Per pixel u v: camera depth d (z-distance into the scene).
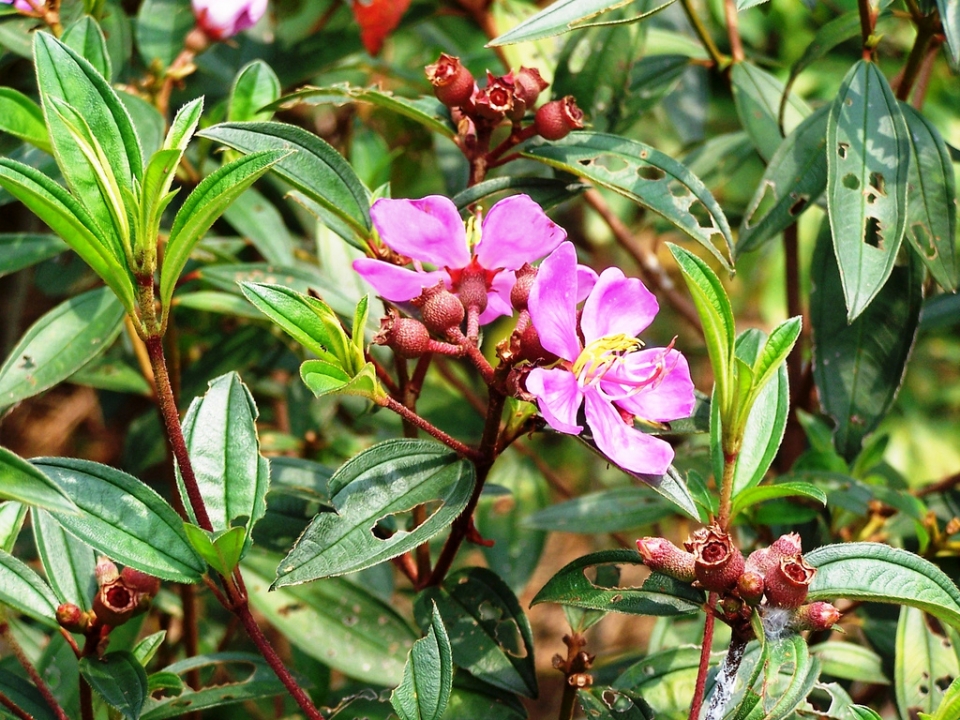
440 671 0.75
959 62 0.84
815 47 0.93
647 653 0.93
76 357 0.91
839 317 0.93
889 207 0.86
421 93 1.09
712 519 0.80
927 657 0.89
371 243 0.85
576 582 0.79
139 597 0.79
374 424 1.17
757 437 0.81
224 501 0.78
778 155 0.91
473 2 1.10
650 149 0.86
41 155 0.92
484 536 1.05
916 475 1.56
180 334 1.11
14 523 0.81
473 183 0.85
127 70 0.99
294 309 0.76
